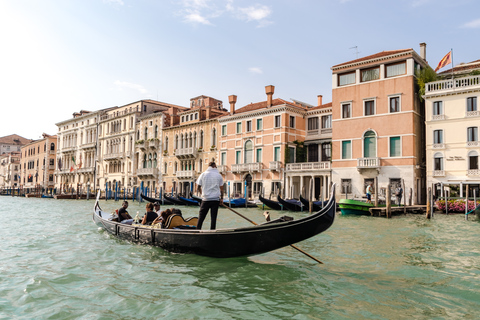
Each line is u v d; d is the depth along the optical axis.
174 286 6.48
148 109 51.78
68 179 64.75
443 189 24.36
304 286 6.48
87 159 60.25
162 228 9.15
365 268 7.82
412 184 25.61
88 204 35.31
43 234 12.57
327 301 5.76
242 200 29.34
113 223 11.55
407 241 11.39
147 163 48.59
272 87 34.88
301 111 34.69
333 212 7.34
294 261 8.36
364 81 28.38
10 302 5.71
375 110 27.61
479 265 8.13
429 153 25.28
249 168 35.12
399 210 21.41
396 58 26.77
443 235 12.79
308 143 34.19
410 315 5.22
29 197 57.94
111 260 8.41
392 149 26.77
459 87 24.44
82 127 61.81
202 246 8.12
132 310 5.40
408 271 7.56
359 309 5.44
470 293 6.15
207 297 5.93
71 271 7.49
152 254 8.95
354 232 13.52
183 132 43.59
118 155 52.41
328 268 7.78
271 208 26.98
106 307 5.51
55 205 33.09
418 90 27.20
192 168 42.34
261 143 34.94
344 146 29.08
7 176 86.38
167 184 45.28
